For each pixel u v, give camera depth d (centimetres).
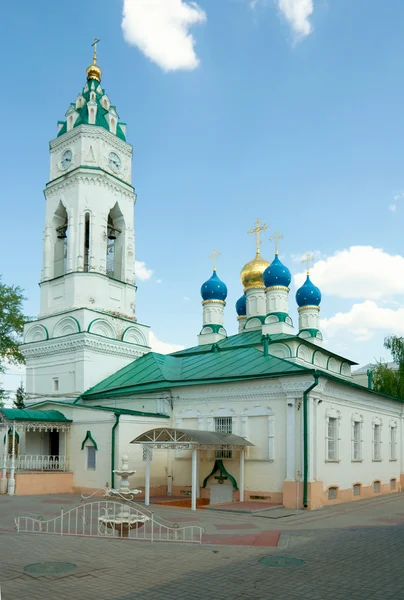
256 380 2442
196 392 2656
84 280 3325
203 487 2530
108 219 3675
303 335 4281
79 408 2773
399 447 3478
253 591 948
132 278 3588
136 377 3039
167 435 2189
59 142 3625
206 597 913
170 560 1183
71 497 2452
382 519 1952
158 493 2628
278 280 3916
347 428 2714
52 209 3566
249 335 4047
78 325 3206
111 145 3612
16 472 2575
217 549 1310
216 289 4372
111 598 904
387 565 1148
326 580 1023
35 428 2781
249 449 2419
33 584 984
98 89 3722
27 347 3447
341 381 2528
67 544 1341
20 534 1475
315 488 2230
